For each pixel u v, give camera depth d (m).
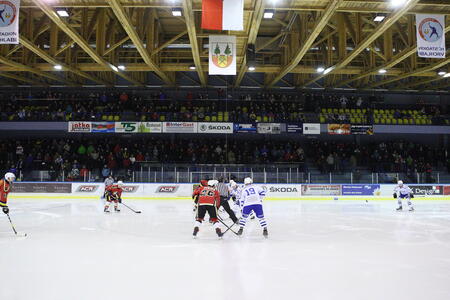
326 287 4.50
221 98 27.30
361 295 4.20
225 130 24.16
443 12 12.60
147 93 27.92
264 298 4.07
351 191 20.75
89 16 18.44
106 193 13.34
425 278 4.93
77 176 20.34
